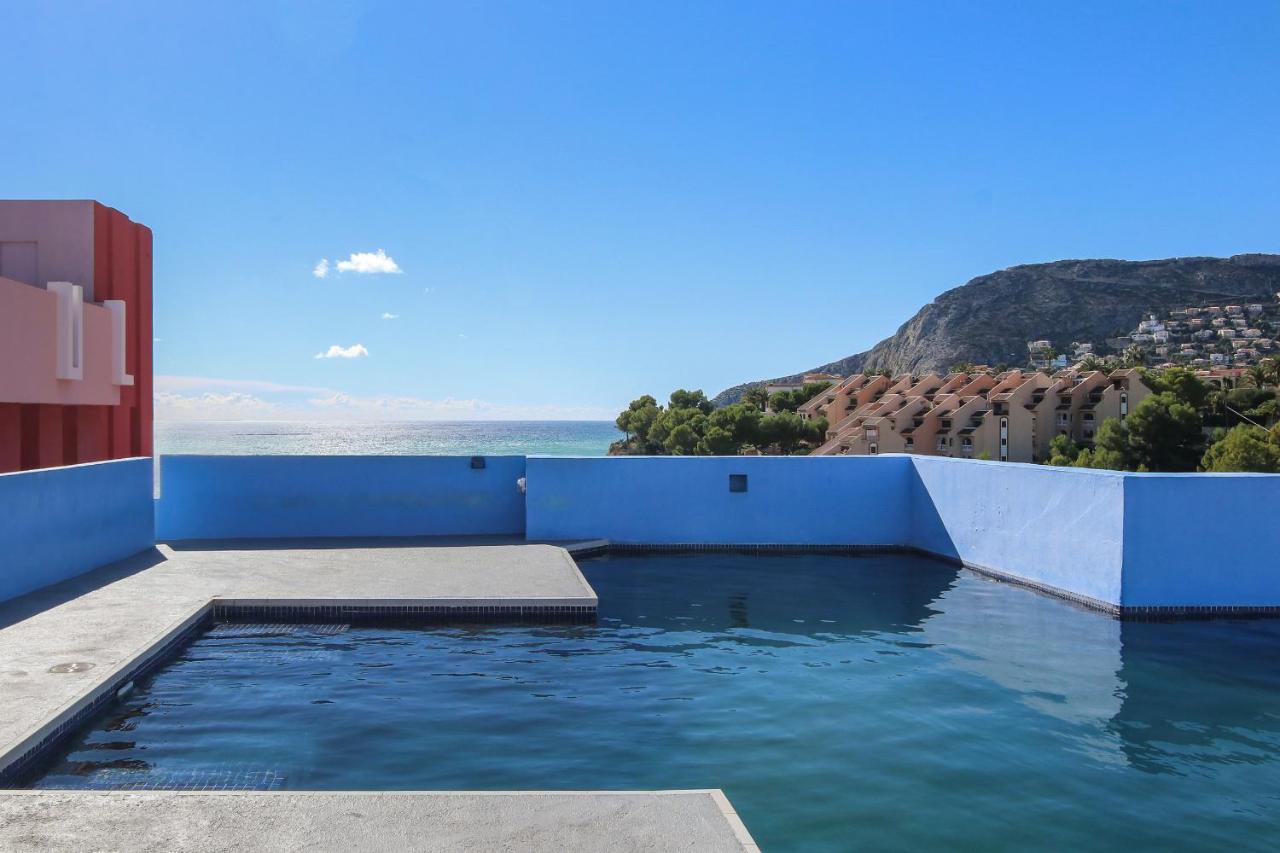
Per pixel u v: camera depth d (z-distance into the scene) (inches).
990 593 376.8
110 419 597.3
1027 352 7716.5
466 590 332.2
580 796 151.7
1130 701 233.6
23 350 460.1
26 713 188.7
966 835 156.9
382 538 472.4
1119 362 5088.6
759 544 485.4
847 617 330.0
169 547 436.8
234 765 184.2
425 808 145.0
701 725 213.3
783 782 179.8
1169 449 2856.8
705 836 136.0
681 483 481.7
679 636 300.7
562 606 320.8
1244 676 256.8
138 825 135.9
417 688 241.4
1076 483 358.3
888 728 211.9
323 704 226.4
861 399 4488.2
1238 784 180.5
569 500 475.5
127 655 237.5
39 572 326.6
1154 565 334.6
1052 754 196.4
